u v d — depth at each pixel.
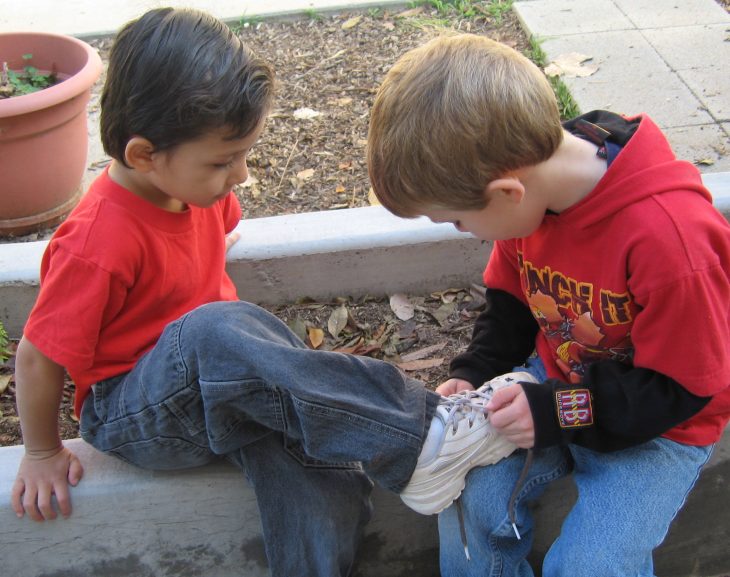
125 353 1.82
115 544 1.98
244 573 2.08
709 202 1.53
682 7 4.21
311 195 3.07
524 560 1.97
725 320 1.50
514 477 1.80
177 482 1.90
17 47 3.25
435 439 1.74
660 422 1.56
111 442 1.83
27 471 1.87
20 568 1.98
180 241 1.81
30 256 2.51
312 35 4.24
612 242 1.52
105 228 1.68
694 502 2.07
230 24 4.37
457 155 1.45
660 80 3.57
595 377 1.63
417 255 2.56
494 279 1.93
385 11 4.41
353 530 1.89
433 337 2.52
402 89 1.49
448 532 1.93
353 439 1.68
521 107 1.45
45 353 1.65
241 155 1.68
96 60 3.07
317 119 3.53
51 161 2.95
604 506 1.66
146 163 1.64
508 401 1.70
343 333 2.55
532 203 1.55
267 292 2.58
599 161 1.55
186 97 1.55
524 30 4.09
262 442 1.83
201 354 1.63
